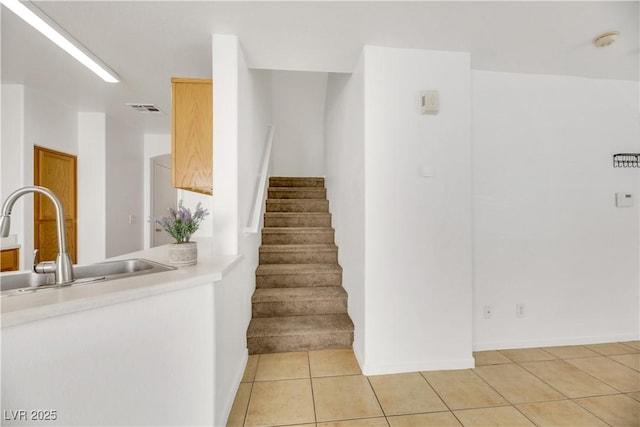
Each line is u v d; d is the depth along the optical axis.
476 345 2.32
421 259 2.04
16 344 0.94
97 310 1.09
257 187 2.95
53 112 3.02
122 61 2.19
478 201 2.30
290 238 3.26
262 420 1.55
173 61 2.18
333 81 3.45
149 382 1.22
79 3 1.52
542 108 2.39
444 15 1.66
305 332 2.26
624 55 2.10
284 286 2.78
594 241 2.46
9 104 2.64
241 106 2.02
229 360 1.68
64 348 1.02
